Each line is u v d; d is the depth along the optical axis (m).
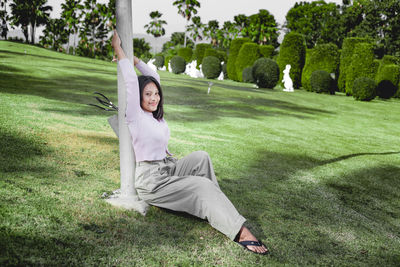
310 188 4.09
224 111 10.41
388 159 6.48
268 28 51.78
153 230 2.34
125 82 2.43
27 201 2.36
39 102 6.86
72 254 1.86
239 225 2.21
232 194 3.39
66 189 2.76
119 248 2.02
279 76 23.53
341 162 5.78
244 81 26.11
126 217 2.46
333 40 45.38
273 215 3.00
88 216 2.36
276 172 4.58
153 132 2.51
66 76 12.80
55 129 4.80
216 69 27.11
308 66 22.47
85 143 4.36
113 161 3.82
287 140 7.18
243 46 26.72
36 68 13.52
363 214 3.48
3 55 17.08
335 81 22.02
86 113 6.67
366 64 20.30
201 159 2.60
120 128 2.59
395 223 3.37
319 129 9.29
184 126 7.16
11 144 3.71
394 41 37.91
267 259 2.19
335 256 2.41
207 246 2.23
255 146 6.11
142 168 2.51
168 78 20.00
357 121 11.76
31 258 1.74
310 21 48.56
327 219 3.13
